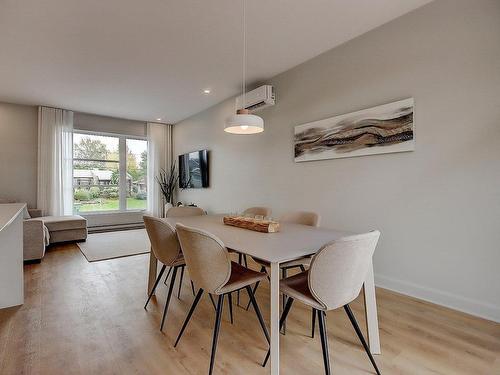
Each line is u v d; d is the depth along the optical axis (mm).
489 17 2084
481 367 1555
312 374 1506
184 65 3602
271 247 1553
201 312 2258
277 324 1359
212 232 1989
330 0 2338
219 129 5270
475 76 2148
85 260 3785
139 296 2574
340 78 3104
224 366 1576
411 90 2512
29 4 2365
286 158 3801
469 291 2188
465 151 2197
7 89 4469
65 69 3707
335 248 1303
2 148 5191
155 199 6875
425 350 1715
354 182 2971
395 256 2641
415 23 2480
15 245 2369
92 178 6426
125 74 3887
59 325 2027
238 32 2826
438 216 2350
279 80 3877
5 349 1727
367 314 1703
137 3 2367
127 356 1662
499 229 2039
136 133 6766
